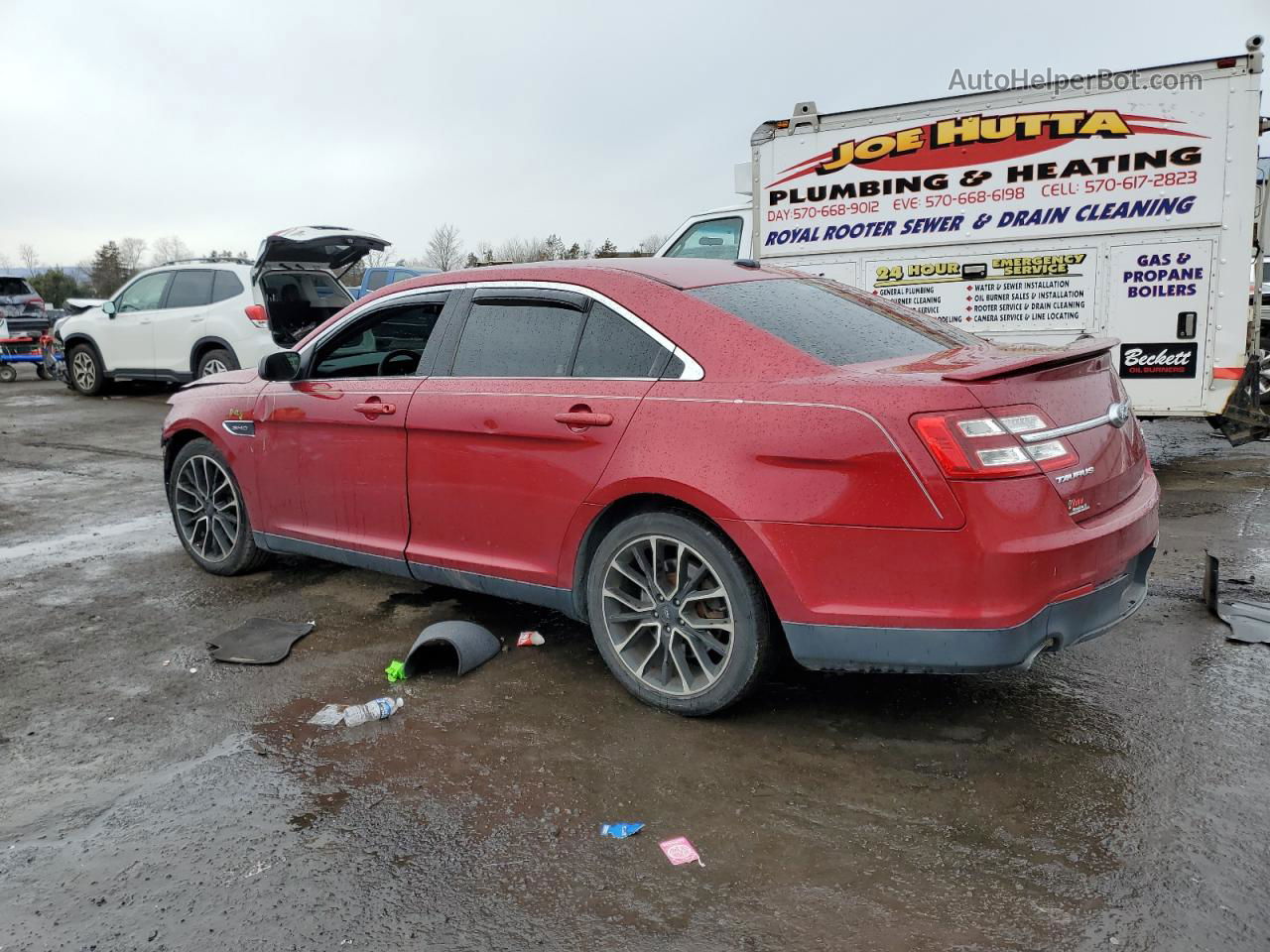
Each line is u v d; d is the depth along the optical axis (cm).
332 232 1188
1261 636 404
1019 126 738
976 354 347
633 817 285
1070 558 291
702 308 348
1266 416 688
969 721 339
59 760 329
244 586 516
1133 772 301
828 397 304
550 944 232
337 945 234
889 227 802
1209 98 674
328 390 454
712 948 229
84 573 548
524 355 388
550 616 461
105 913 247
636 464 338
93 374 1433
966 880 251
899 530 291
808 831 275
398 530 431
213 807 296
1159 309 712
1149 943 225
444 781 308
